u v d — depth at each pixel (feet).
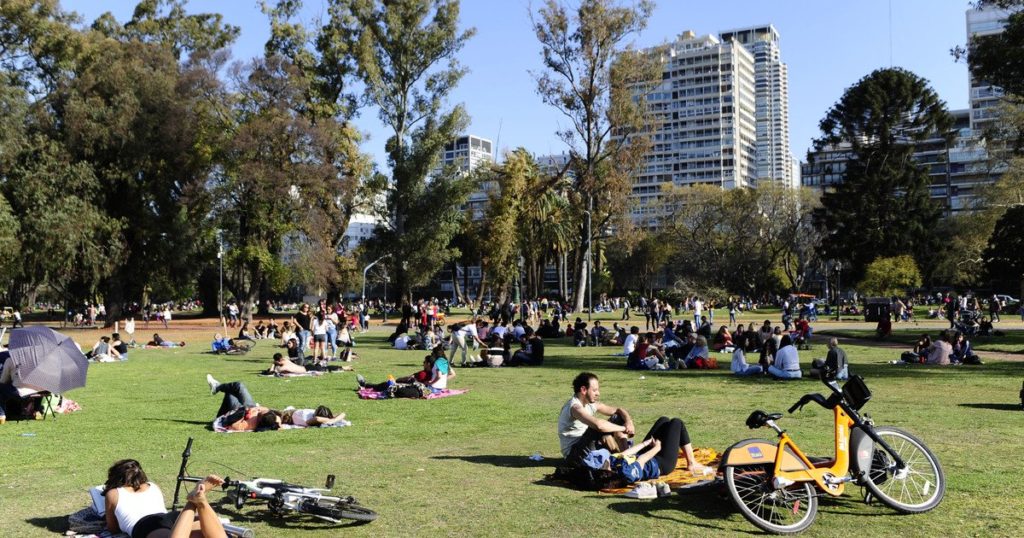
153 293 234.17
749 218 293.02
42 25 168.66
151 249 170.81
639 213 408.26
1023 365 68.33
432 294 484.74
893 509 21.53
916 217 232.12
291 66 181.88
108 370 73.82
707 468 25.63
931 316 186.60
